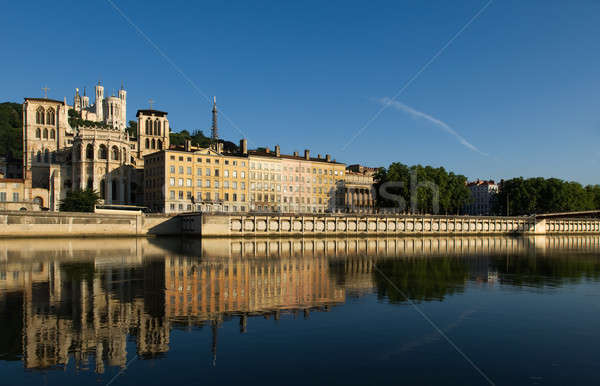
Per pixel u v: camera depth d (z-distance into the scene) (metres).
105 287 39.00
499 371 19.78
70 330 25.20
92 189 129.88
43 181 160.62
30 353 21.44
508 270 56.12
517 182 189.75
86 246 84.69
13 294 35.44
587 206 194.75
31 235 100.06
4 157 177.75
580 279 48.12
